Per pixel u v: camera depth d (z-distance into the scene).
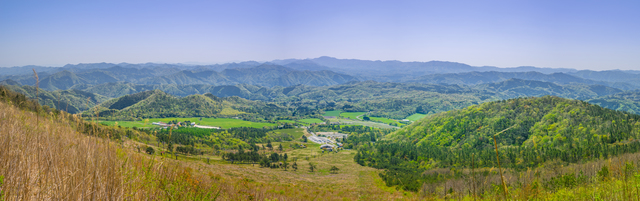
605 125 116.50
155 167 7.25
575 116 130.62
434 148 143.25
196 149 100.69
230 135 182.88
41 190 4.72
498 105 165.88
